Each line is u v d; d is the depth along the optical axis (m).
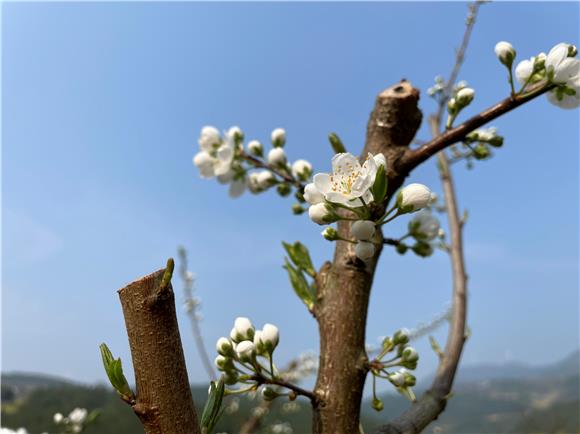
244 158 0.24
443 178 0.27
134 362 0.09
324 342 0.14
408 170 0.15
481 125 0.15
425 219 0.18
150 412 0.09
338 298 0.15
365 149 0.16
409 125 0.16
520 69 0.15
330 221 0.13
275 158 0.22
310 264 0.16
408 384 0.14
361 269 0.15
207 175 0.25
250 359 0.14
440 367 0.19
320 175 0.13
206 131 0.25
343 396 0.13
